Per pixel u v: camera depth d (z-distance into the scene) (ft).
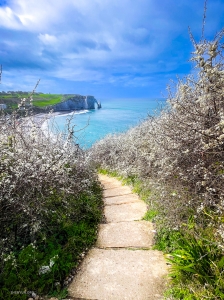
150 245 11.20
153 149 16.71
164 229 11.65
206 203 9.23
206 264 7.48
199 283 7.29
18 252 9.36
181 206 10.70
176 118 12.22
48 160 11.82
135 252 10.66
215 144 8.93
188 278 7.79
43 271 8.52
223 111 9.46
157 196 14.98
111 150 35.73
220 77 8.62
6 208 9.57
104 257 10.36
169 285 8.16
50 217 11.83
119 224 13.85
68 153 15.29
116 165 32.40
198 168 10.27
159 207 13.55
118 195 20.47
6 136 11.80
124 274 9.13
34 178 10.69
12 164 10.53
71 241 10.87
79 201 14.79
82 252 10.75
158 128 15.99
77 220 13.06
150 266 9.50
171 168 11.57
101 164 37.52
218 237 8.15
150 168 17.93
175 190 11.29
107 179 29.73
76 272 9.35
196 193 10.21
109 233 12.75
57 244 10.41
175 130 11.96
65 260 9.61
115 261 10.02
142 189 19.93
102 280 8.82
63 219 12.10
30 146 12.41
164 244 10.77
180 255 8.40
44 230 10.98
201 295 6.83
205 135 9.34
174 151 11.53
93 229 12.99
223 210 8.73
